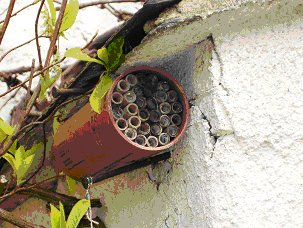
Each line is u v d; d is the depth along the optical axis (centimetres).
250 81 48
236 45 48
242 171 46
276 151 47
